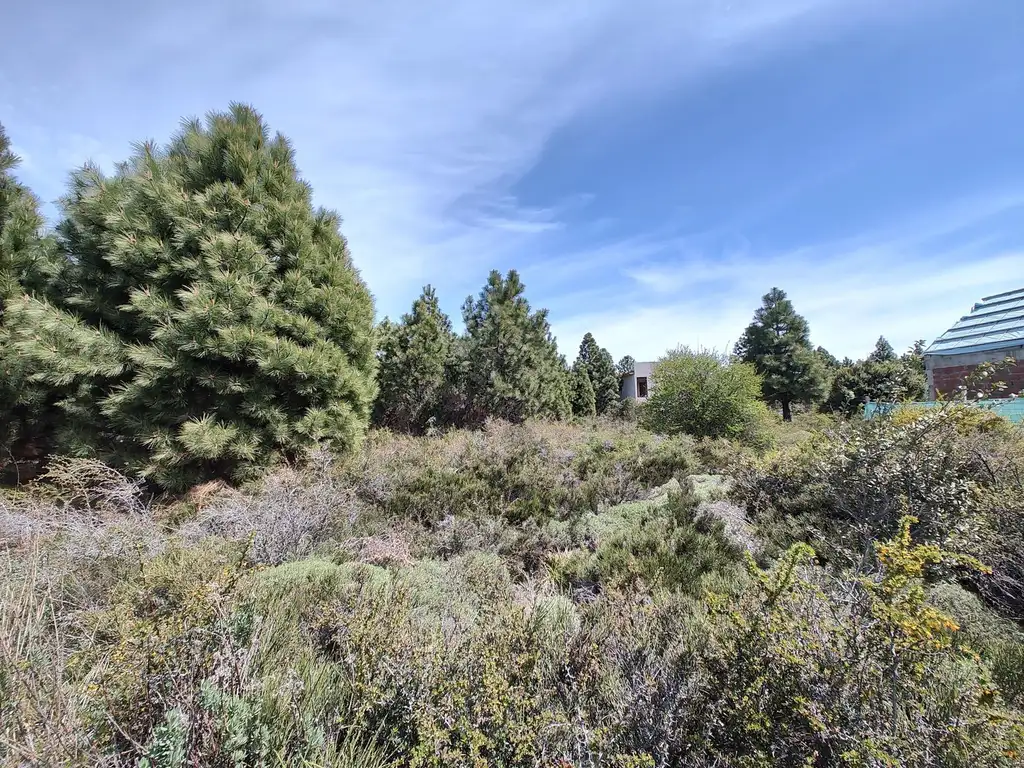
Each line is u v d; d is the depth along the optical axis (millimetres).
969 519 3318
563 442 9414
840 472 4082
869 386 23375
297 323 6777
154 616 1999
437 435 11859
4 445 6562
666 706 1762
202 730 1540
